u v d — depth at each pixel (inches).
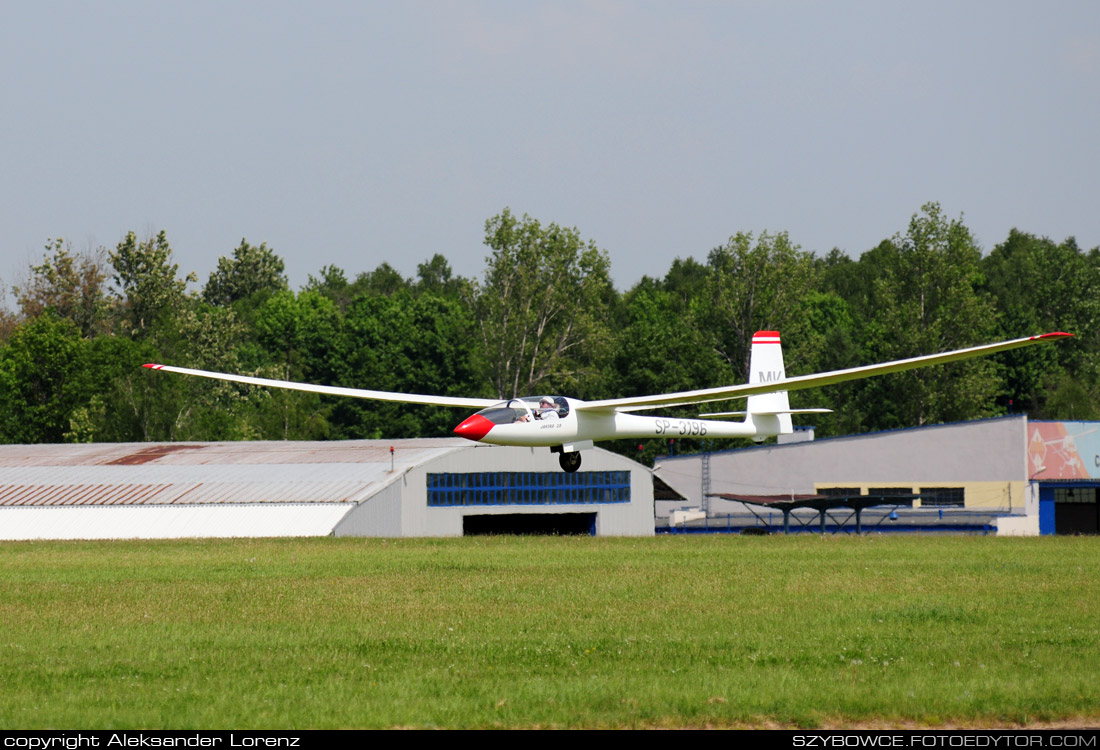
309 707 1984.5
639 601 3326.8
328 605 3255.4
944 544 5999.0
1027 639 2640.3
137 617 3034.0
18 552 5565.9
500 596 3454.7
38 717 1923.0
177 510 7145.7
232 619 2999.5
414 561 4719.5
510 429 3941.9
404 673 2268.7
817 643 2605.8
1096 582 3811.5
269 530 6801.2
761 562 4658.0
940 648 2514.8
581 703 1996.8
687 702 1993.1
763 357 5703.7
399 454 7805.1
